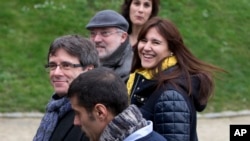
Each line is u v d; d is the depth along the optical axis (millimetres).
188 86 7832
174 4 29453
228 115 23000
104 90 5379
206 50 26938
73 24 26734
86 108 5398
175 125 7570
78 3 28234
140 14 12367
